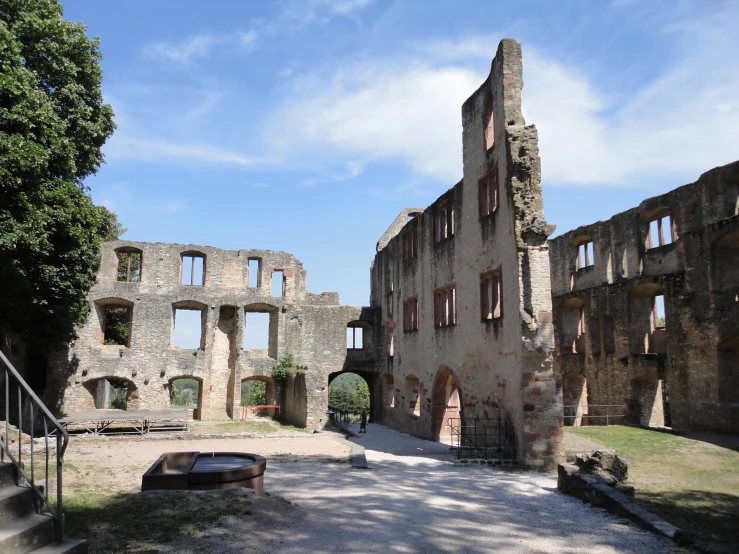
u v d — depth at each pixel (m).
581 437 21.36
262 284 40.09
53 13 21.89
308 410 31.62
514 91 20.48
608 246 35.88
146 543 8.02
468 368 23.39
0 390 24.45
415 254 31.70
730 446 20.22
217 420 35.84
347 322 40.44
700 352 26.16
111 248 36.62
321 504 11.41
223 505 9.95
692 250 27.11
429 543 8.88
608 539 9.13
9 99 17.39
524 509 11.29
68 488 12.11
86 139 23.81
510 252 19.44
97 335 36.31
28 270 19.50
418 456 20.84
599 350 34.03
